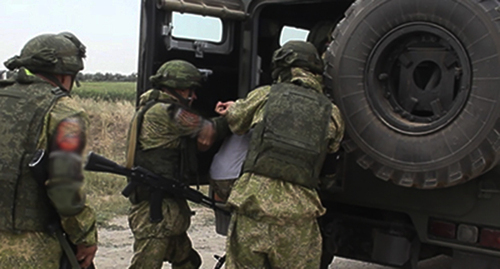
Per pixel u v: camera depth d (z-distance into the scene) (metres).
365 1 3.05
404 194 3.28
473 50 2.73
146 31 3.73
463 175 2.79
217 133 3.36
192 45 3.87
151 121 3.25
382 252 3.48
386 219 3.54
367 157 3.06
